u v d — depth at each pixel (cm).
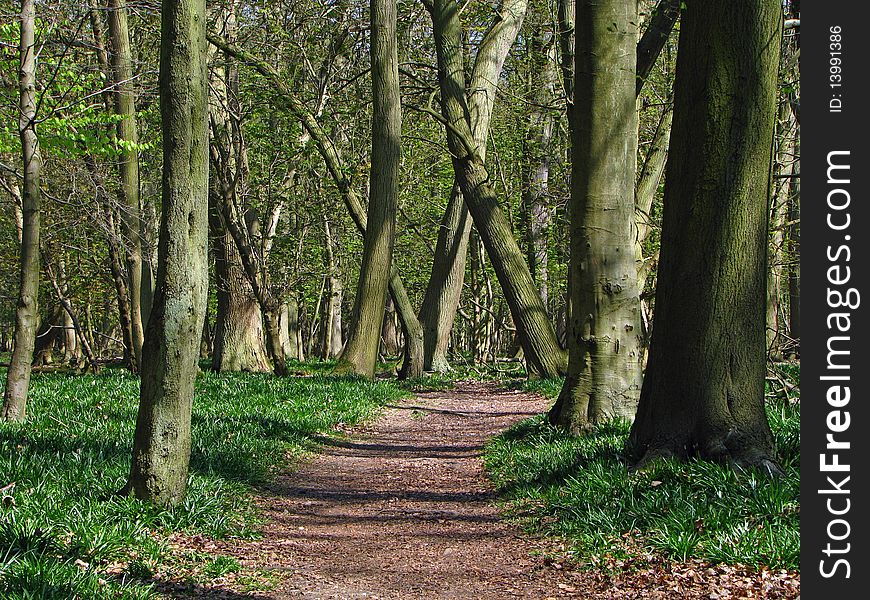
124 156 1966
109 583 546
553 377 2141
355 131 2880
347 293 5169
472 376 2783
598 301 1178
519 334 2170
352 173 2531
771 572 586
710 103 798
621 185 1181
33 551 566
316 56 2456
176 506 748
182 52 723
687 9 818
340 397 1727
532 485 921
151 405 744
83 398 1465
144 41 2181
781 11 792
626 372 1177
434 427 1597
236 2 2302
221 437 1143
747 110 791
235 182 2164
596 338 1177
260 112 2308
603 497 767
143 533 674
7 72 1442
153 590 575
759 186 804
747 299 806
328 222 3167
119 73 1780
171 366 745
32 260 1189
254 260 2217
